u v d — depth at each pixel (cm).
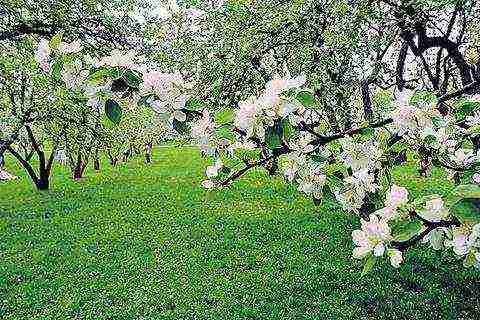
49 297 786
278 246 972
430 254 823
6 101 945
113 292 792
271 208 1305
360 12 663
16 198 1772
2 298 788
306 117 270
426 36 878
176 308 718
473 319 627
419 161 332
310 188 315
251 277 815
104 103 256
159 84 255
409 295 699
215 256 939
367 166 317
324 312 670
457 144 311
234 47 703
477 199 192
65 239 1138
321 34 677
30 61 840
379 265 801
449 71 1046
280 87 238
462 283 721
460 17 960
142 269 895
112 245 1066
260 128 240
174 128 267
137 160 3222
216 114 259
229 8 685
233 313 688
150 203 1530
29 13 958
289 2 675
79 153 1215
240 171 287
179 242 1053
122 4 1017
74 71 255
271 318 665
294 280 786
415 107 274
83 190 1902
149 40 961
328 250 920
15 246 1095
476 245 201
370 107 855
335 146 313
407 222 210
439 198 208
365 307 677
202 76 703
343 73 729
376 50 805
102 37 994
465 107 296
